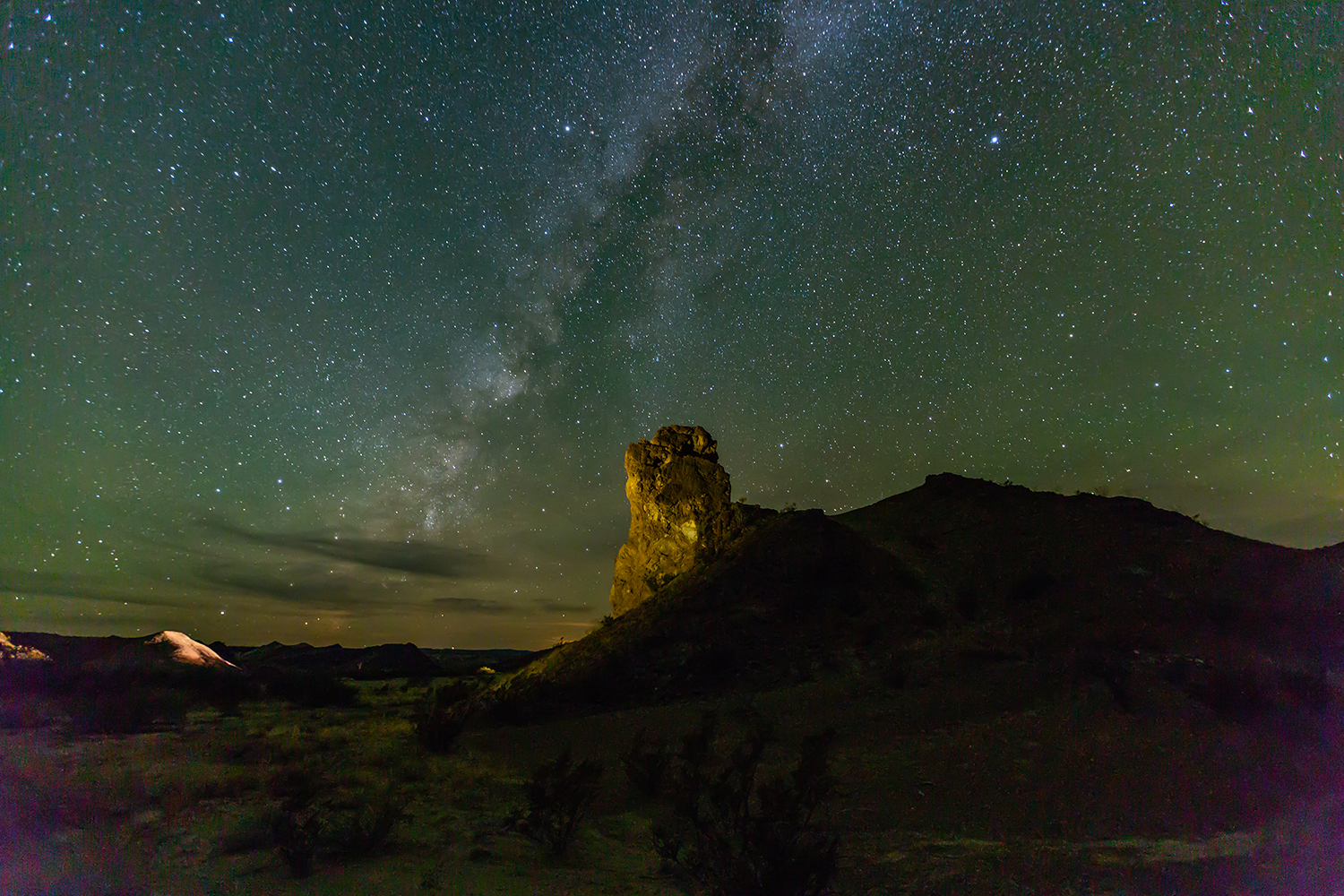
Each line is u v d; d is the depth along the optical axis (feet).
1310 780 25.07
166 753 34.09
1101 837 20.94
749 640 54.19
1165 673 38.47
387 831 19.30
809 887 15.24
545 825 19.79
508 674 69.77
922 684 41.73
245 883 15.79
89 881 15.62
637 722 41.42
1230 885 16.78
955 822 22.49
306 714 55.67
